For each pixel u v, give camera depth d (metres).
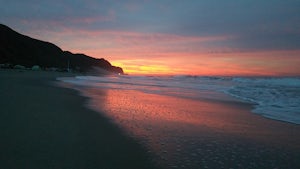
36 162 4.33
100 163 4.53
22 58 76.50
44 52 95.12
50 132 6.16
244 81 44.28
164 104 12.93
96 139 5.93
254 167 4.77
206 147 5.82
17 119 7.18
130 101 13.50
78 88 20.55
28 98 11.76
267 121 9.12
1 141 5.23
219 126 8.07
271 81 39.66
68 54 114.31
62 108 9.68
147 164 4.63
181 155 5.21
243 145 6.11
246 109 12.02
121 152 5.16
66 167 4.23
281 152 5.68
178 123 8.22
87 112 9.20
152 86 29.61
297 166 4.89
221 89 25.97
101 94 16.53
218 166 4.73
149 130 7.08
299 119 9.53
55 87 19.83
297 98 16.39
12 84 19.66
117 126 7.29
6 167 4.05
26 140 5.41
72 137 5.91
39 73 51.34
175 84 35.44
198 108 11.97
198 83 39.38
